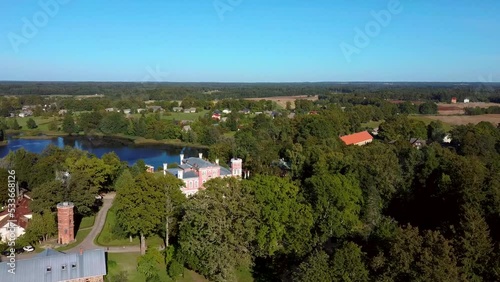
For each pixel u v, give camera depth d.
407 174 110.81
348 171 103.81
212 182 84.56
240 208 80.19
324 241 80.38
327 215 83.44
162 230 101.00
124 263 87.19
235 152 184.75
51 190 105.50
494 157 150.75
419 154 130.62
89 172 129.25
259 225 79.19
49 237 101.12
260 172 140.00
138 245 97.75
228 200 80.56
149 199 92.88
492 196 78.31
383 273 56.31
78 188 112.06
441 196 90.25
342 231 81.44
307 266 62.19
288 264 79.00
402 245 57.38
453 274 52.00
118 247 96.25
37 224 94.38
